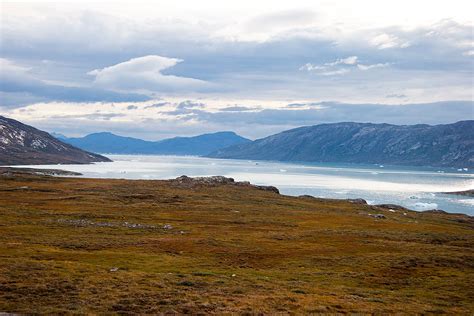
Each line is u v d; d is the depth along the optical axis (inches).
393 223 4943.4
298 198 7603.4
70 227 3791.8
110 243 3058.6
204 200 6387.8
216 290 1814.7
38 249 2645.2
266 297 1731.1
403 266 2576.3
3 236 3142.2
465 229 5093.5
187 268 2367.1
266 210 5689.0
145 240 3260.3
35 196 6146.7
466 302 1905.8
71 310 1461.6
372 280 2272.4
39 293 1646.2
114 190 7150.6
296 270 2459.4
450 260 2743.6
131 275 2001.7
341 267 2564.0
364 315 1562.5
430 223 5664.4
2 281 1765.5
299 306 1633.9
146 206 5536.4
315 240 3516.2
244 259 2719.0
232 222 4542.3
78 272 1989.4
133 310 1501.0
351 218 5187.0
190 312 1494.8
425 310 1705.2
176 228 4003.4
